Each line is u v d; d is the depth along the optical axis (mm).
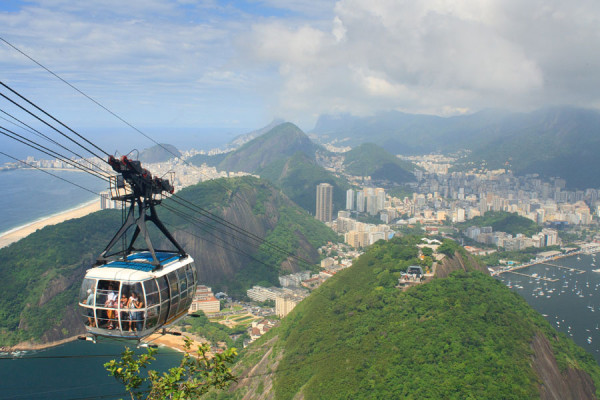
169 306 26000
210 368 24594
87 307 24469
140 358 24844
